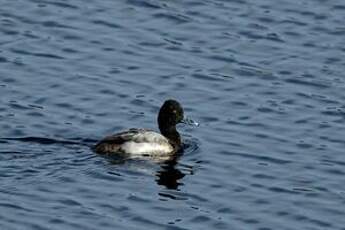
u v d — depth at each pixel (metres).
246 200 36.72
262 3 47.75
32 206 35.47
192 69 44.06
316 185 37.72
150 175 37.69
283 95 42.94
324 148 39.81
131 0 47.72
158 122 39.94
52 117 40.81
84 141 39.47
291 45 45.69
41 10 46.88
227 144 39.91
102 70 43.69
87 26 46.16
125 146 38.56
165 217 35.53
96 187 36.75
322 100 42.72
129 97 42.28
